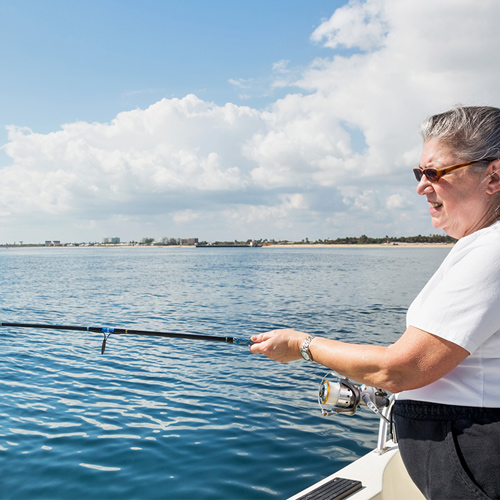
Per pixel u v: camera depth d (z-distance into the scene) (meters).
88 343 10.62
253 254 121.56
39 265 62.00
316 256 96.88
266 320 14.16
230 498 3.82
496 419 1.14
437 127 1.24
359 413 5.79
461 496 1.16
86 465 4.41
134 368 8.20
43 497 3.84
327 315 15.20
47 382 7.30
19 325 3.60
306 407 6.04
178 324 13.48
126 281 32.25
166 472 4.28
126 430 5.26
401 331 12.06
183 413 5.83
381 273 39.28
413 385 1.15
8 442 4.92
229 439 5.00
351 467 1.92
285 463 4.45
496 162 1.18
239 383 7.19
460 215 1.24
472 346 1.09
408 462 1.30
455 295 1.11
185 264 63.50
